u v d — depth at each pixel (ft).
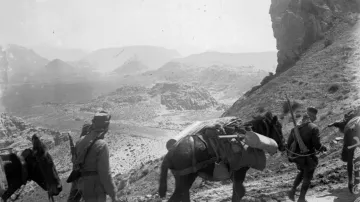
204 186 64.49
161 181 25.44
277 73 258.98
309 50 238.68
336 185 37.35
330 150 72.90
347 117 33.12
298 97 173.58
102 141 21.83
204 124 26.73
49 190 23.73
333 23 242.58
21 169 23.48
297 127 32.50
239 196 27.02
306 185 31.55
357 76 168.45
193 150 25.22
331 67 192.95
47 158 23.91
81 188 21.85
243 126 27.63
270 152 26.66
